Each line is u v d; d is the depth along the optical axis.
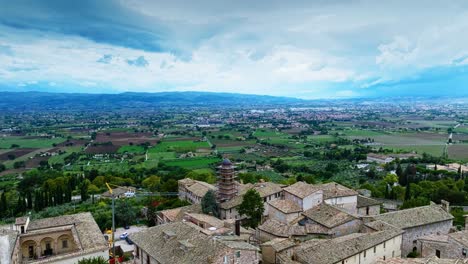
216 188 153.25
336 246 79.50
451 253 83.56
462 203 144.50
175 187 177.12
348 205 124.50
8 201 174.62
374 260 83.00
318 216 104.56
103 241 91.81
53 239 100.31
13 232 93.62
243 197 124.19
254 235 102.44
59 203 168.25
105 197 174.50
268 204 123.12
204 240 73.75
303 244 84.94
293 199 120.19
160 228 85.75
